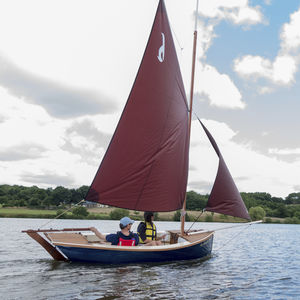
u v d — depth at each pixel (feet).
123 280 23.40
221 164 38.06
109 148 32.68
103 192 32.60
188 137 39.73
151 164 35.53
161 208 35.86
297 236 101.09
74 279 23.36
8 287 21.06
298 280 27.43
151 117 35.65
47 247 30.12
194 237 36.35
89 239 32.81
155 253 30.07
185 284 23.52
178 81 39.19
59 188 351.67
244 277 27.89
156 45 36.60
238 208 38.04
